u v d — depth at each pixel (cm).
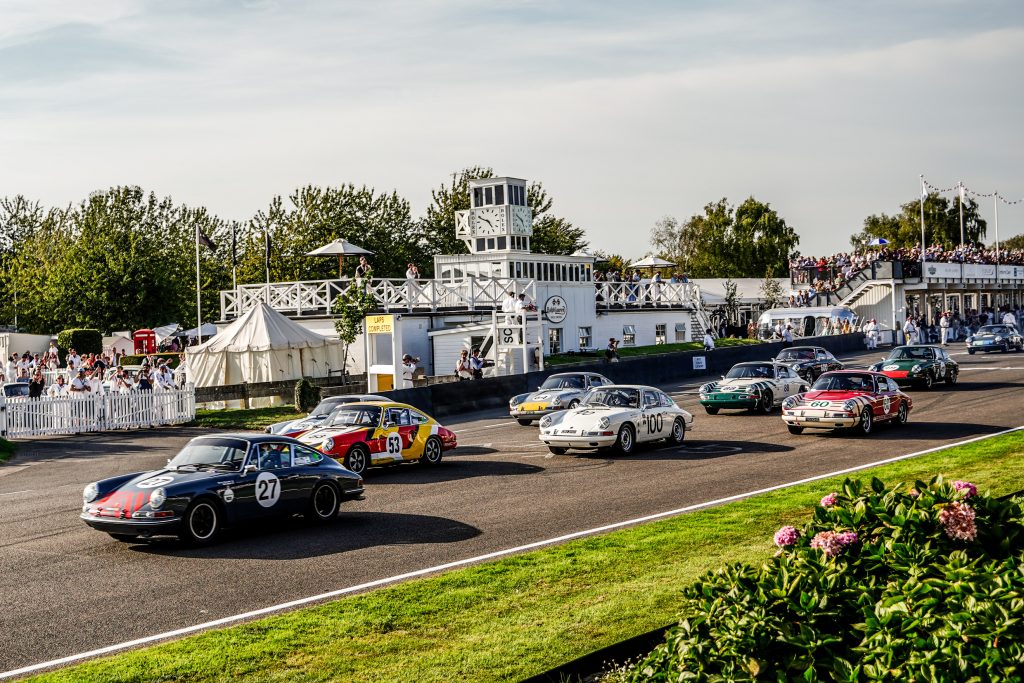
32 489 2044
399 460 2105
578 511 1573
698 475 1925
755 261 10275
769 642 617
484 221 5084
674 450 2339
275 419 3331
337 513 1576
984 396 3247
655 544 1267
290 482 1501
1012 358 4803
